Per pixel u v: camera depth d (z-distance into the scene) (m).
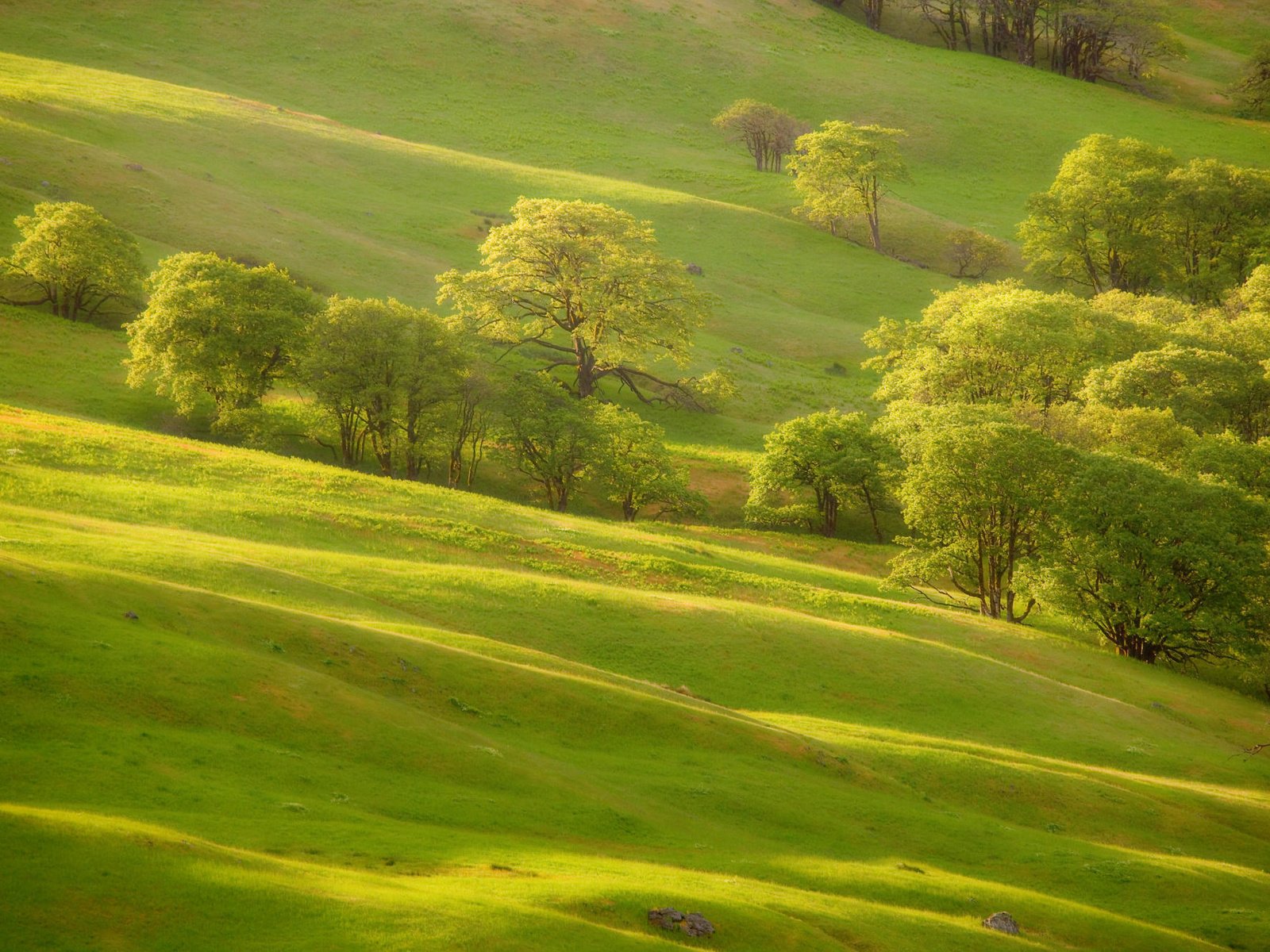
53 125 106.38
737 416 89.31
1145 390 70.50
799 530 73.94
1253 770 38.84
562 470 69.75
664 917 16.17
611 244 84.75
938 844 26.83
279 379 71.31
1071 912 23.30
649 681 35.94
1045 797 32.06
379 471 68.94
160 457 49.44
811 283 120.56
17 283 78.69
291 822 16.84
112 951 11.49
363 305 68.12
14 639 19.84
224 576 31.23
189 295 66.19
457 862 16.83
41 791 15.29
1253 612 50.16
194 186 102.88
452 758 22.28
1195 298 116.81
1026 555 55.97
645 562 49.78
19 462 43.62
